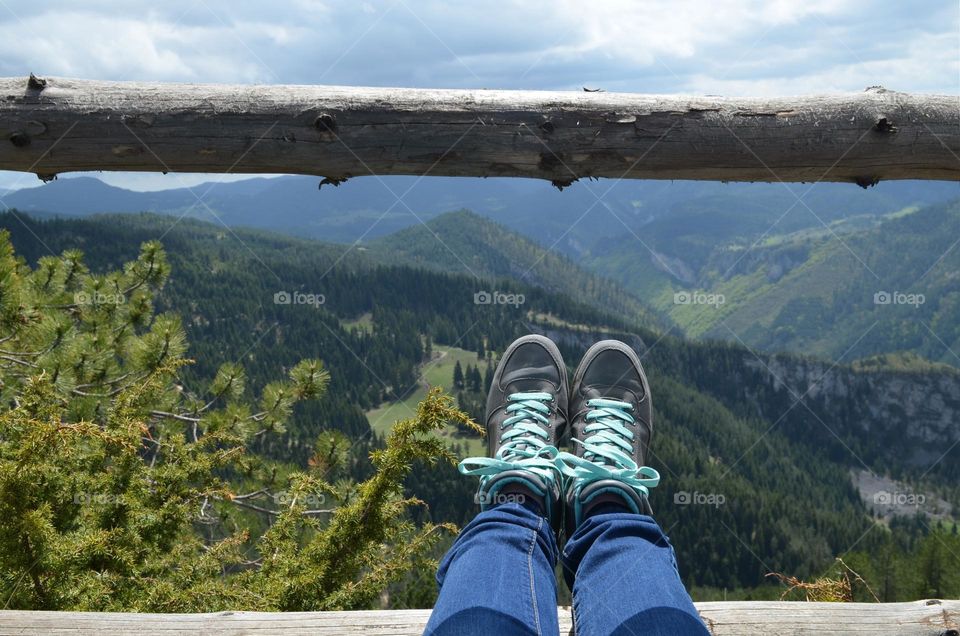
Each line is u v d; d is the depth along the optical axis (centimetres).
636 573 143
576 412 292
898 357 18275
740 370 17175
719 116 210
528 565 146
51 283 864
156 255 876
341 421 8812
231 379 827
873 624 180
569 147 210
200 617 180
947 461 16025
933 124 211
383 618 180
